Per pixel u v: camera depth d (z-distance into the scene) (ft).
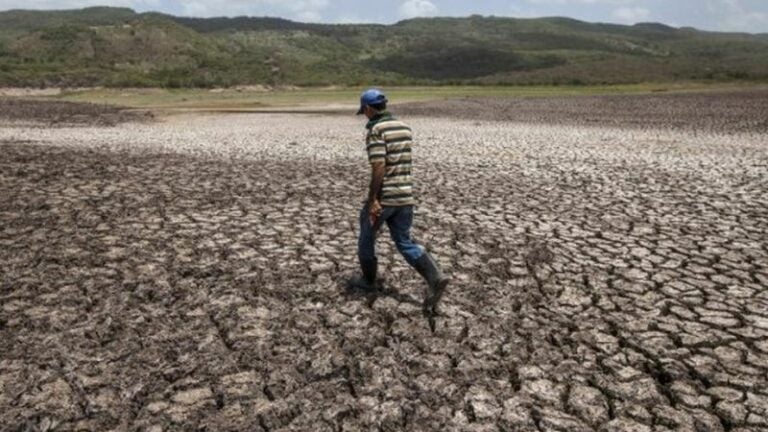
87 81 403.13
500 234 33.09
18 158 59.00
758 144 74.95
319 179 48.78
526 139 79.92
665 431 15.48
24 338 19.99
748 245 31.32
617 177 50.39
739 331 21.12
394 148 20.83
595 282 25.85
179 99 233.76
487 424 15.64
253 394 16.84
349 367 18.35
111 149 68.13
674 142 76.84
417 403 16.48
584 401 16.72
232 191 43.68
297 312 22.33
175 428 15.30
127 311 22.29
